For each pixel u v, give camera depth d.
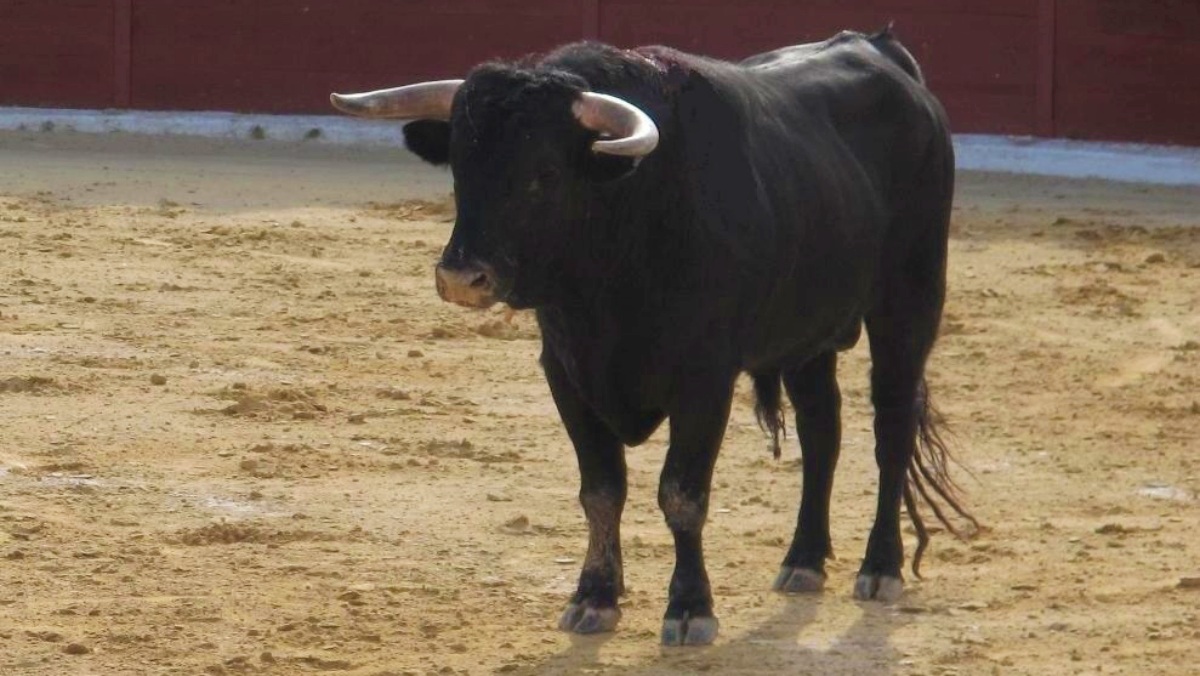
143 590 12.62
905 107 13.42
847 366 20.09
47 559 13.19
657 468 16.16
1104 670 11.23
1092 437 17.53
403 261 25.39
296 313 22.00
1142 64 35.78
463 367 19.75
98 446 16.23
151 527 14.08
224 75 40.09
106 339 20.22
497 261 10.45
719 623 12.08
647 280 11.07
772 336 12.12
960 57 36.72
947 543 14.09
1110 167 34.88
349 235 27.25
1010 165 35.53
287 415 17.56
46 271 23.58
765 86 12.49
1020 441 17.38
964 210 30.92
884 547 12.84
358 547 13.74
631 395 11.40
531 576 13.11
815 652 11.52
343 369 19.44
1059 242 27.78
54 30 40.38
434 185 33.00
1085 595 12.72
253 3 39.84
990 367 20.30
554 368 11.63
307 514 14.51
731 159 11.41
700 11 38.34
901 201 13.38
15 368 18.75
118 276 23.53
